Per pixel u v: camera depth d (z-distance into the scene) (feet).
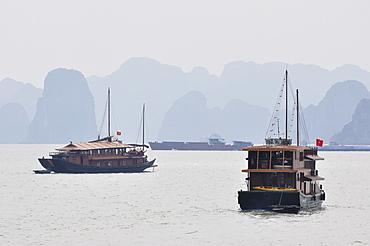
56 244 500.33
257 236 535.60
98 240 517.55
